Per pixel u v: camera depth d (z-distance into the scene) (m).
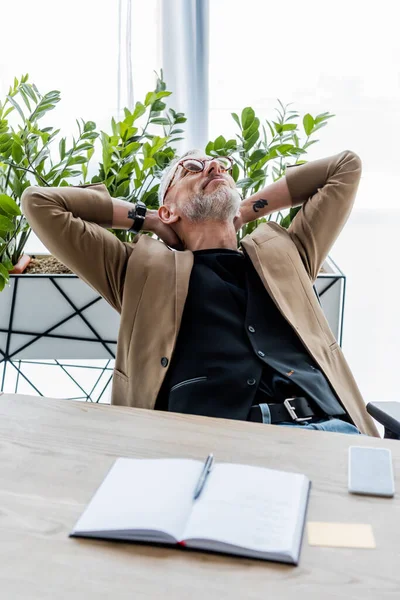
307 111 2.54
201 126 2.52
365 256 2.64
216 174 1.86
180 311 1.62
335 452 1.07
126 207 1.88
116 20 2.43
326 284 2.07
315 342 1.67
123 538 0.85
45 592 0.77
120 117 2.52
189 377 1.57
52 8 2.44
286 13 2.44
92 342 2.13
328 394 1.59
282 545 0.82
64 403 1.25
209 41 2.46
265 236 1.80
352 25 2.44
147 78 2.50
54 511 0.91
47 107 2.14
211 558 0.82
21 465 1.03
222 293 1.68
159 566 0.81
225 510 0.89
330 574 0.79
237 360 1.58
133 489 0.94
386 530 0.87
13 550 0.84
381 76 2.48
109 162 2.12
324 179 1.91
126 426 1.16
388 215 2.60
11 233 2.07
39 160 2.10
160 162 2.20
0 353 2.13
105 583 0.78
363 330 2.59
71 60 2.48
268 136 2.56
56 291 2.06
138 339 1.65
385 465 1.02
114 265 1.76
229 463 1.01
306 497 0.94
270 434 1.13
